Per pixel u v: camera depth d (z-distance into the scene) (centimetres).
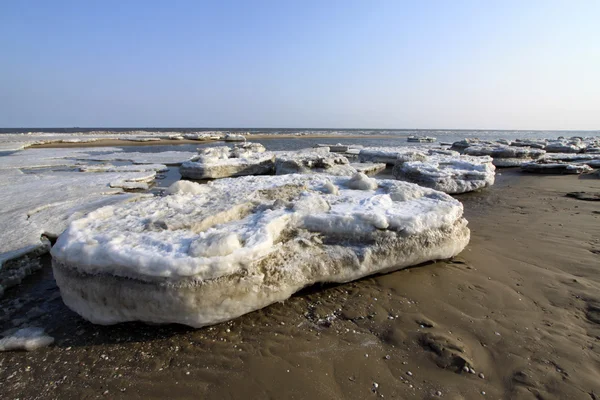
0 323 390
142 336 351
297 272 404
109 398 280
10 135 4631
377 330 359
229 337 347
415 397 273
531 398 267
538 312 383
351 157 2447
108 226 424
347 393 278
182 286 331
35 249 567
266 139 5375
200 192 601
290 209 472
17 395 284
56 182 1228
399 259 465
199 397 279
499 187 1241
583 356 311
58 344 345
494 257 538
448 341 333
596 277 461
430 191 613
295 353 326
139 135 5269
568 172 1535
